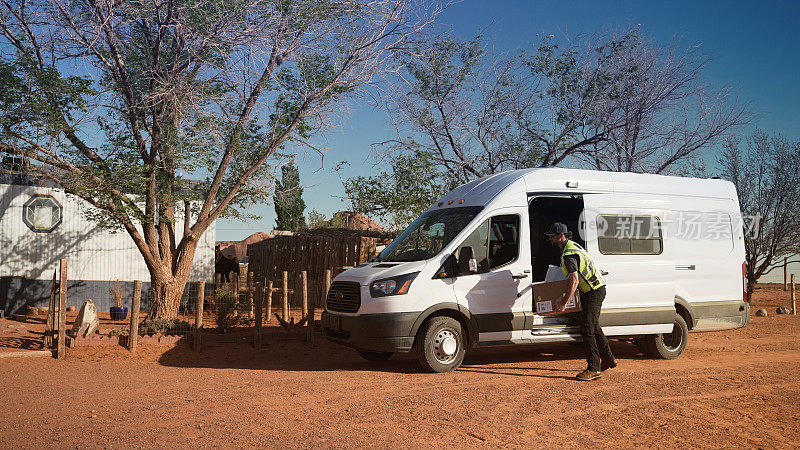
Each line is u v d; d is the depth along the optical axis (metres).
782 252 18.59
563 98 16.20
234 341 10.77
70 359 9.18
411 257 8.54
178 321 11.20
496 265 8.57
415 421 5.57
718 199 10.23
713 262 9.95
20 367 8.55
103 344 10.08
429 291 7.97
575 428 5.37
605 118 15.82
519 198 8.70
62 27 10.36
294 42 11.34
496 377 7.78
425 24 12.27
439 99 16.27
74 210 16.06
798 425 5.54
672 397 6.60
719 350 10.52
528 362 9.15
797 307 18.78
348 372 8.18
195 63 11.05
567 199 9.70
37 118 9.80
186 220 11.97
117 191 10.95
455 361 8.22
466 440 4.99
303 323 11.52
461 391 6.87
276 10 11.15
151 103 10.97
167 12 10.57
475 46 16.08
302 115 11.59
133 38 11.09
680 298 9.62
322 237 17.81
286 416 5.75
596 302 7.73
